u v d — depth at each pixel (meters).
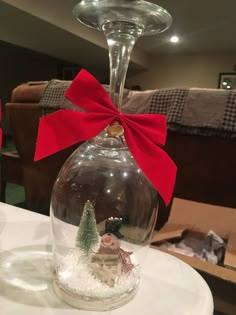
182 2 1.63
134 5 0.18
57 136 0.17
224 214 0.50
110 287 0.18
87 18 0.20
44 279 0.20
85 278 0.18
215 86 2.74
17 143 0.86
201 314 0.18
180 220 0.52
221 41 2.34
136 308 0.18
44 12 1.54
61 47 2.15
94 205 0.20
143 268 0.22
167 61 2.89
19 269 0.21
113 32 0.19
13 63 3.16
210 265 0.37
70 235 0.20
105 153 0.21
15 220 0.28
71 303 0.18
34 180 0.87
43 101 0.72
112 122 0.18
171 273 0.22
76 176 0.20
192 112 0.57
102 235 0.19
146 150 0.18
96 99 0.18
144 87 3.02
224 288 0.35
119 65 0.19
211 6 1.67
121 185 0.20
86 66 2.94
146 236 0.22
